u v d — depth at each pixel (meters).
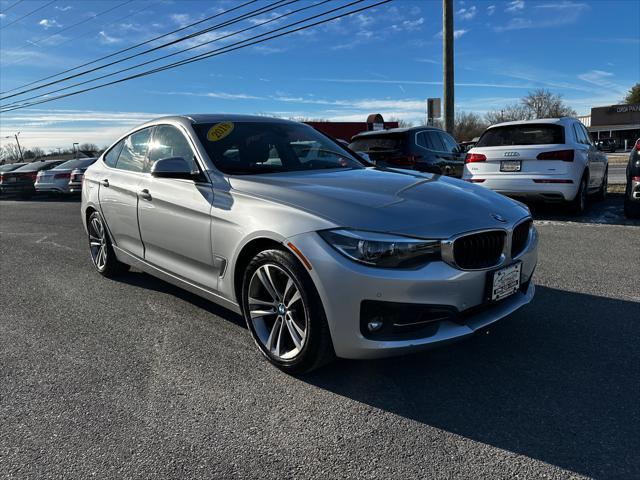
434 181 3.52
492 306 2.97
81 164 16.69
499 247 2.92
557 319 3.70
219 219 3.25
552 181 7.73
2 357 3.37
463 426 2.44
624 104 66.75
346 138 31.66
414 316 2.61
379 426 2.46
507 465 2.14
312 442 2.35
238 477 2.12
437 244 2.65
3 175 18.48
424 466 2.15
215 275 3.42
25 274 5.62
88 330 3.81
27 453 2.31
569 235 6.61
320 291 2.64
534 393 2.71
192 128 3.90
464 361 3.10
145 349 3.43
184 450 2.31
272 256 2.87
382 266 2.56
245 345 3.44
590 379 2.83
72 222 10.12
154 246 4.08
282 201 2.96
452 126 13.18
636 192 7.32
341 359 3.17
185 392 2.83
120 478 2.13
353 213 2.74
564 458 2.17
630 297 4.11
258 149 3.89
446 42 12.88
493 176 8.19
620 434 2.32
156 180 3.98
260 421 2.53
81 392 2.86
